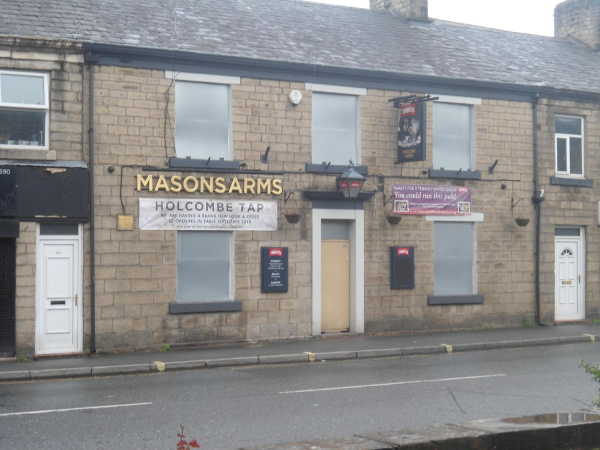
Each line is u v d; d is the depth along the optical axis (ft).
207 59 53.72
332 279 59.36
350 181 55.31
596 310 69.62
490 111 64.80
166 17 58.65
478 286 63.82
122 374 43.37
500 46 76.59
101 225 50.62
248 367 45.80
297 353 48.96
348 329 59.67
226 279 55.21
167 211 52.60
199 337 53.47
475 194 63.82
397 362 47.24
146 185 51.93
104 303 50.52
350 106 59.82
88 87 50.70
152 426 28.84
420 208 61.26
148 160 52.24
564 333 60.18
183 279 53.93
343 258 59.72
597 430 25.68
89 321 50.14
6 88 48.91
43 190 48.93
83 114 50.49
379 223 59.88
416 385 37.91
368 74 59.16
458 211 62.85
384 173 60.18
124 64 51.70
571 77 71.67
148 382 39.99
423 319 61.41
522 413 31.09
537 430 24.63
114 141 51.21
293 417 30.35
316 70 57.31
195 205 53.52
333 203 58.18
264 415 30.73
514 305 65.26
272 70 56.34
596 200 69.72
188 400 34.17
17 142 49.19
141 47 51.55
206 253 54.75
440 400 33.86
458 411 31.50
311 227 57.47
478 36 78.13
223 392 36.32
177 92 54.03
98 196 50.60
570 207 68.23
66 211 49.44
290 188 56.80
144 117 52.21
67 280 49.83
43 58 49.44
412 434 23.89
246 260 55.26
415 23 75.31
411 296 61.00
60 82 49.96
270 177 56.13
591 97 69.26
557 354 50.57
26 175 48.55
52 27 51.19
